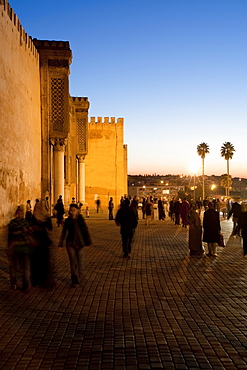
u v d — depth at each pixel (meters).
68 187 36.44
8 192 21.25
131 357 4.74
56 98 28.73
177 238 17.20
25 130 24.69
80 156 40.34
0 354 4.86
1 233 17.95
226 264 10.91
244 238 12.14
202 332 5.57
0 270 9.85
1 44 19.92
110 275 9.42
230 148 92.00
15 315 6.38
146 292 7.83
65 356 4.79
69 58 28.72
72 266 8.32
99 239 16.64
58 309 6.71
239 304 7.00
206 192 114.94
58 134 28.72
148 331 5.62
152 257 12.05
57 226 22.34
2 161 20.22
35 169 27.34
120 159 56.12
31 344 5.18
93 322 6.03
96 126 55.81
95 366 4.52
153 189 132.12
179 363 4.57
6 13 20.88
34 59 27.19
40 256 7.94
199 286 8.34
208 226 12.16
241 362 4.59
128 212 12.01
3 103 20.27
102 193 55.69
